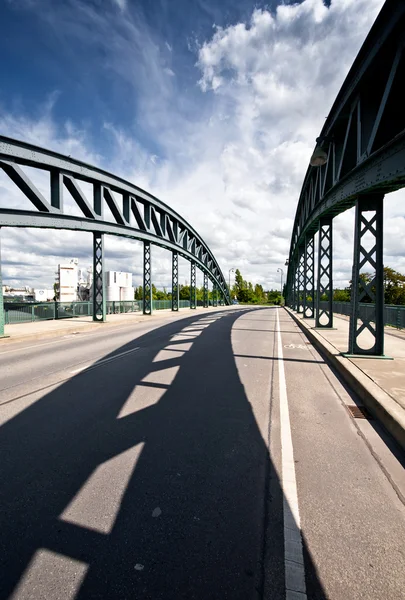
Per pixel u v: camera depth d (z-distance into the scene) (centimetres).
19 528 214
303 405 456
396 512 230
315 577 175
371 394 437
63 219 1399
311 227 1542
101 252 1734
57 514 228
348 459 305
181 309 3628
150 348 934
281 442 340
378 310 705
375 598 162
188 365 711
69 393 512
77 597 164
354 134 774
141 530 212
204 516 225
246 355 831
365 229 702
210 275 4734
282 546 197
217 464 295
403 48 495
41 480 271
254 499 244
